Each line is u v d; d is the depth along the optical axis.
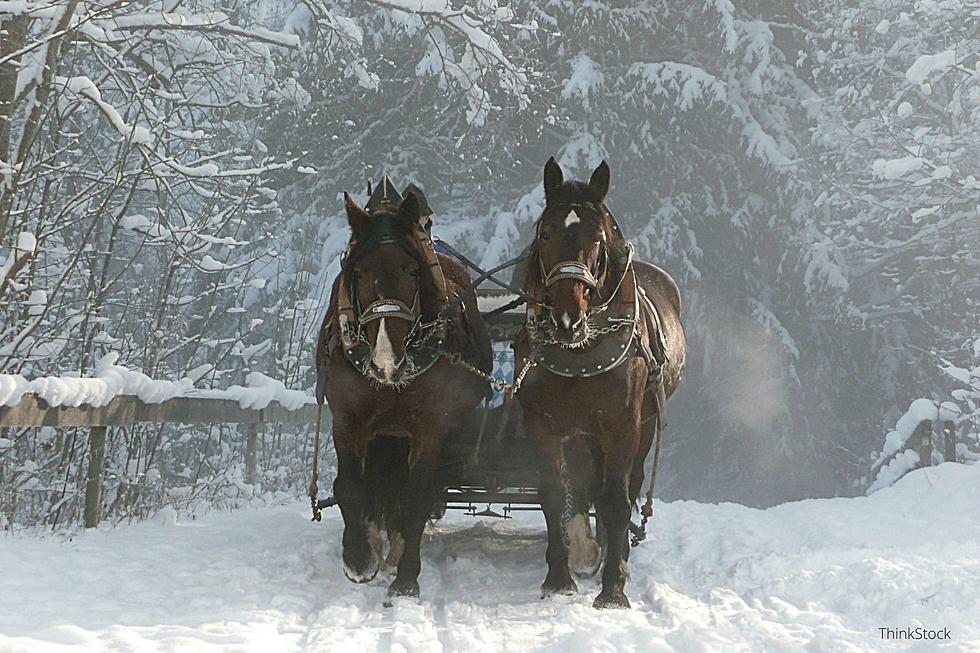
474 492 9.41
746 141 33.03
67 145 12.30
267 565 8.51
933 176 24.38
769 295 34.94
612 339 7.80
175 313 14.05
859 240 32.66
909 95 30.86
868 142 32.00
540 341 7.86
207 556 8.75
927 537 9.94
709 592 7.87
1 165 11.05
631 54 34.75
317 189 32.41
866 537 10.00
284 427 18.11
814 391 34.56
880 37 33.59
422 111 31.17
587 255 7.42
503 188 35.16
